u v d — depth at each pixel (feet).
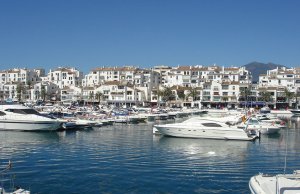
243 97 546.67
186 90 574.97
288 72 592.19
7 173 108.37
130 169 117.08
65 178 104.53
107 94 573.33
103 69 654.94
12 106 209.56
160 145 168.45
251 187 79.51
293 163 131.85
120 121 289.53
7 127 207.41
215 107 556.10
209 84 568.82
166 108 477.77
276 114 440.04
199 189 96.63
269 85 585.63
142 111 391.86
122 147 161.38
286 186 76.54
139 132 224.53
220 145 170.91
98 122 258.98
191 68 636.07
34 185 97.14
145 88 586.86
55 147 157.69
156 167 120.88
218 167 122.62
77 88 599.57
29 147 156.35
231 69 629.10
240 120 230.68
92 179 104.17
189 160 133.69
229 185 100.63
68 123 226.17
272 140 193.57
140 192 93.61
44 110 342.23
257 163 130.72
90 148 156.97
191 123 193.77
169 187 98.12
